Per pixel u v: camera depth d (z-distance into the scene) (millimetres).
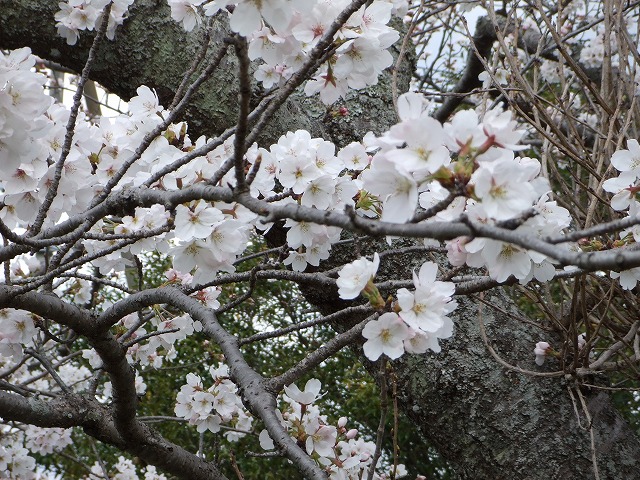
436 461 3412
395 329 1364
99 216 1490
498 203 1273
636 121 1807
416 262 1808
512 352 1774
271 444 1578
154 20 1926
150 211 1562
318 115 1991
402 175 1292
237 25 1316
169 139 1562
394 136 1286
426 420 1797
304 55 1447
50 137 1516
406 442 3396
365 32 1427
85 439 3646
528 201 1271
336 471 1682
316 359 1488
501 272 1373
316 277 1544
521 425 1741
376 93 2047
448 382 1772
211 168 1522
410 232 1254
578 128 2490
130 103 1581
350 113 1992
